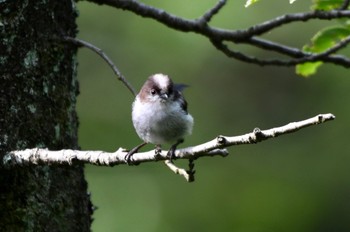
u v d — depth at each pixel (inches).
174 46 581.3
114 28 585.3
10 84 231.5
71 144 248.5
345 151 594.9
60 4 249.1
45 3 242.2
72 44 249.8
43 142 235.8
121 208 574.9
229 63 598.5
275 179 594.9
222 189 591.5
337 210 583.8
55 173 238.8
